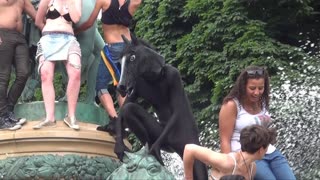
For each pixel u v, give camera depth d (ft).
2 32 27.25
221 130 23.16
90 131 26.12
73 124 25.93
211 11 69.62
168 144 23.81
